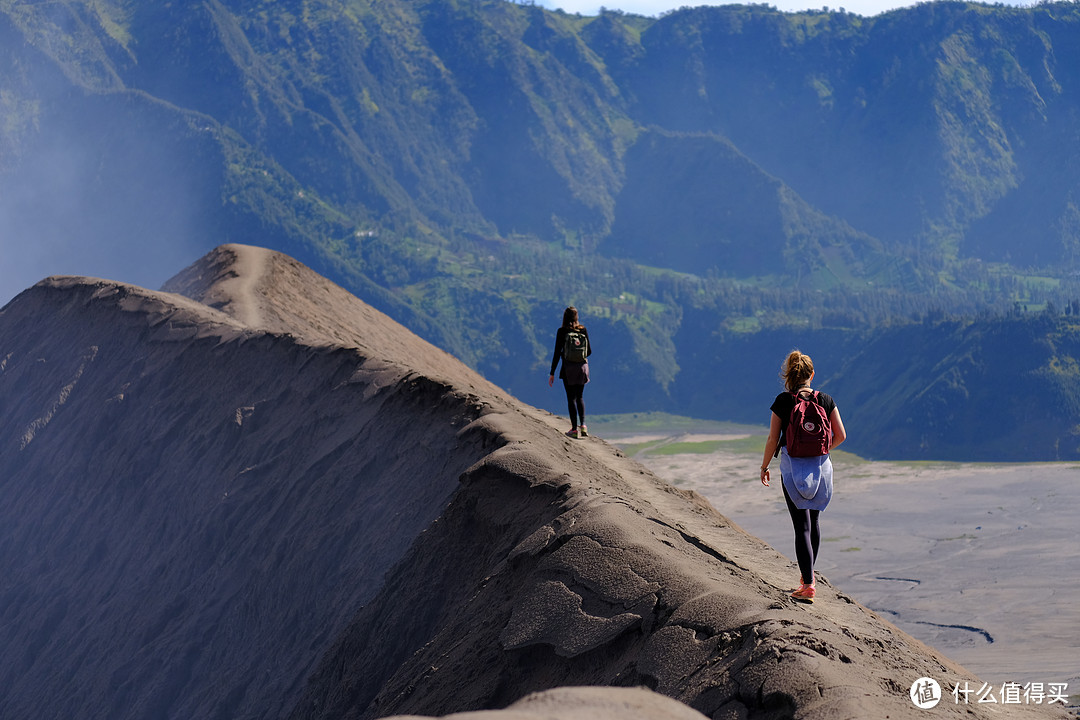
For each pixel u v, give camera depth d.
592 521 10.01
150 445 27.03
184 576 21.89
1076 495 143.25
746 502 163.75
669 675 7.35
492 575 11.16
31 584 26.42
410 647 12.41
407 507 16.66
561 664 8.54
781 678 6.48
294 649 16.78
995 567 109.25
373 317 50.69
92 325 34.62
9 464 31.17
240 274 45.59
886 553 121.75
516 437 15.28
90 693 20.78
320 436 21.62
